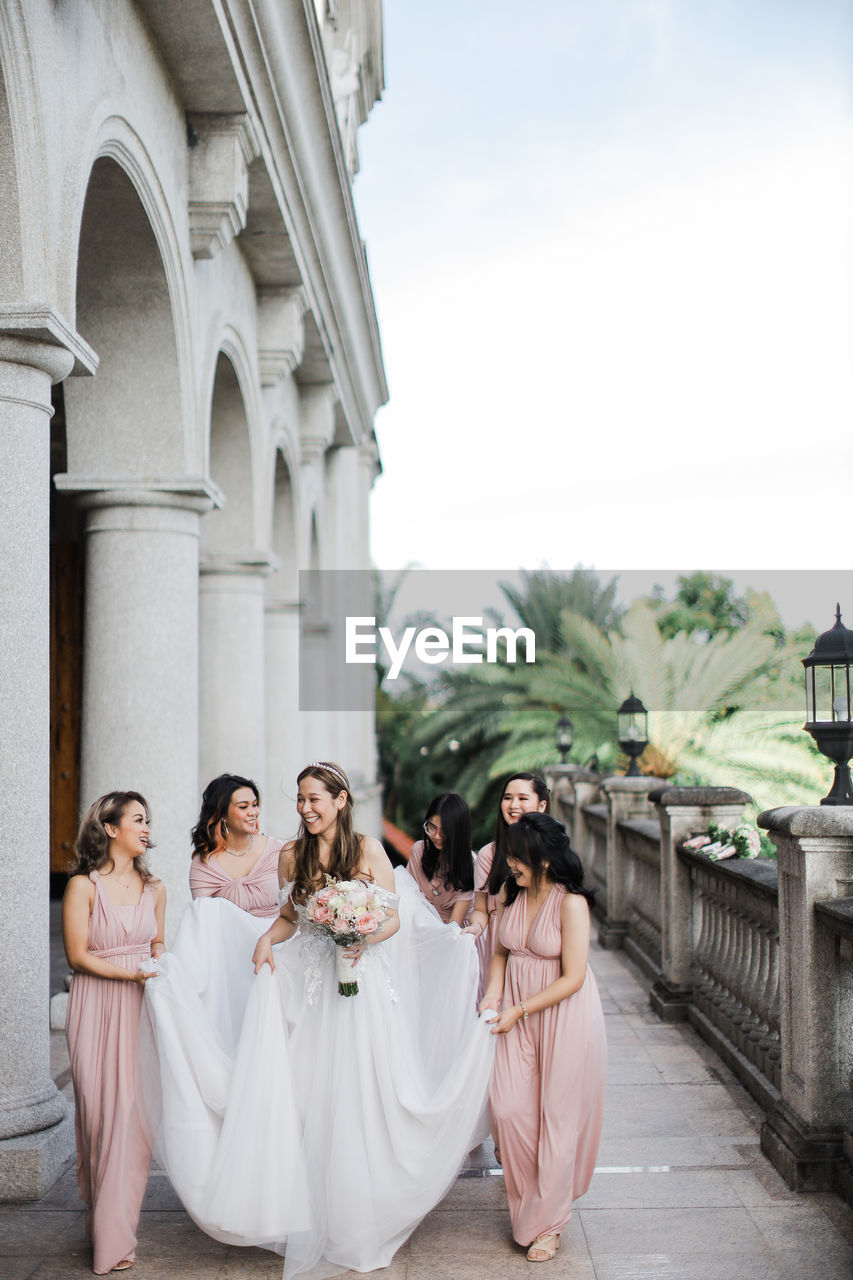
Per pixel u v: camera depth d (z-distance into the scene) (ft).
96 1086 13.44
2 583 15.43
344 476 65.82
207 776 33.14
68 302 16.74
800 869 15.34
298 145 30.40
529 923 13.96
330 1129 13.29
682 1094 19.70
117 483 23.29
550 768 52.29
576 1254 13.46
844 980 15.17
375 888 13.65
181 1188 12.96
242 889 16.19
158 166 22.52
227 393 33.14
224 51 22.91
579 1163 13.92
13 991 15.43
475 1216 14.73
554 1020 13.56
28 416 15.78
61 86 16.75
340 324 45.19
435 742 72.59
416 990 15.72
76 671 42.52
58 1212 14.80
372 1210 13.15
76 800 42.39
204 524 33.65
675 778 56.70
